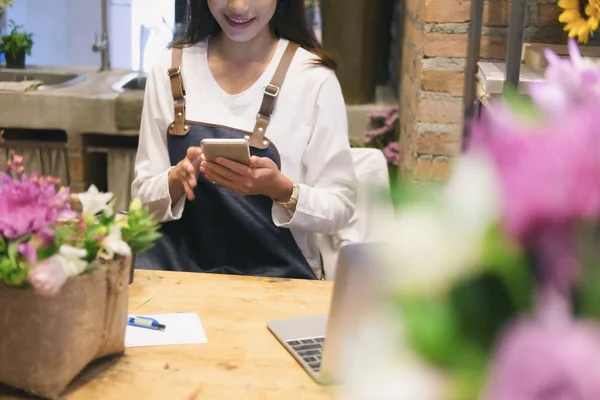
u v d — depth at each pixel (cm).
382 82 377
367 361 53
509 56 169
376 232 56
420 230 51
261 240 196
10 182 113
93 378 121
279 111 200
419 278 50
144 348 131
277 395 117
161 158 207
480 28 225
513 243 49
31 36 383
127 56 398
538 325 46
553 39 229
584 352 44
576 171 48
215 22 208
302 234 205
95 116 326
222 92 203
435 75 253
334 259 211
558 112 56
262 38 203
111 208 122
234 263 200
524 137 50
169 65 207
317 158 203
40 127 329
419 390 50
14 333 112
